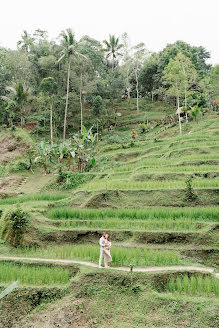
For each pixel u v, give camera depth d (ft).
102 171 87.97
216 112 143.54
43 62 135.95
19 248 47.80
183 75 116.37
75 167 96.58
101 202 60.08
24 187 83.46
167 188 59.93
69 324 31.76
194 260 40.91
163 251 41.86
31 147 111.45
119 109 183.62
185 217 49.65
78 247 44.65
